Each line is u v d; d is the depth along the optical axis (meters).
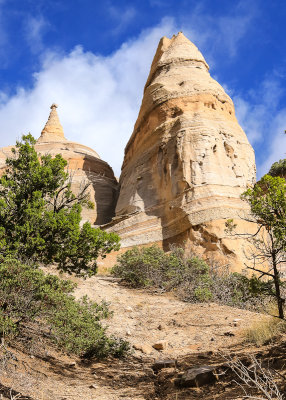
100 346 8.50
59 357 7.88
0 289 7.48
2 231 10.09
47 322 7.98
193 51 40.34
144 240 28.89
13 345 7.35
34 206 10.78
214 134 30.75
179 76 36.81
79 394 6.09
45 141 52.47
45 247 10.49
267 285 8.59
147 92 37.66
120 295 15.84
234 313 12.55
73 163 45.44
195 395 5.90
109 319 12.20
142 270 18.33
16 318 7.93
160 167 32.00
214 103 33.53
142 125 37.22
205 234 25.53
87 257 11.03
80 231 11.13
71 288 9.34
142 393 6.40
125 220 31.67
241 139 32.91
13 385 5.63
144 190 32.53
